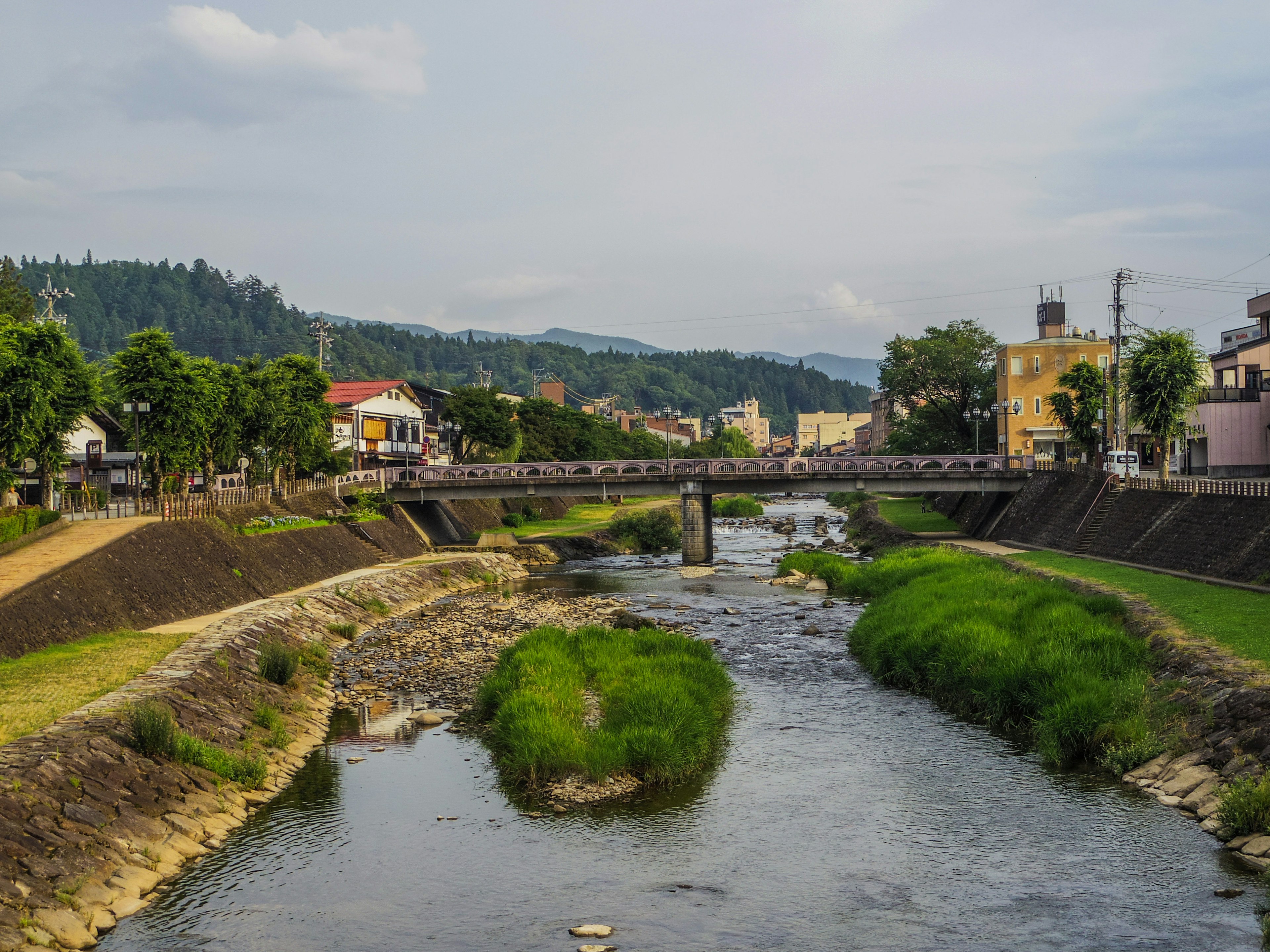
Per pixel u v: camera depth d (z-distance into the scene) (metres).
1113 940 16.34
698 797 23.48
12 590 32.94
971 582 43.94
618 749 24.73
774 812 22.44
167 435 53.94
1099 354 94.50
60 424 48.22
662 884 18.84
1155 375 60.91
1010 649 30.69
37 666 28.84
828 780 24.47
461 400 103.62
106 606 36.56
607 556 88.88
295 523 62.28
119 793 20.03
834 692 33.56
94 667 28.75
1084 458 83.56
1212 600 36.03
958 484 77.31
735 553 86.94
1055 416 84.75
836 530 111.44
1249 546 42.62
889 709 31.17
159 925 17.00
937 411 109.12
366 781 24.56
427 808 22.78
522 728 25.94
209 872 19.20
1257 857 18.83
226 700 27.64
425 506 87.38
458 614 52.06
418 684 35.28
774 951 16.27
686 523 79.38
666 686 28.95
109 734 21.86
